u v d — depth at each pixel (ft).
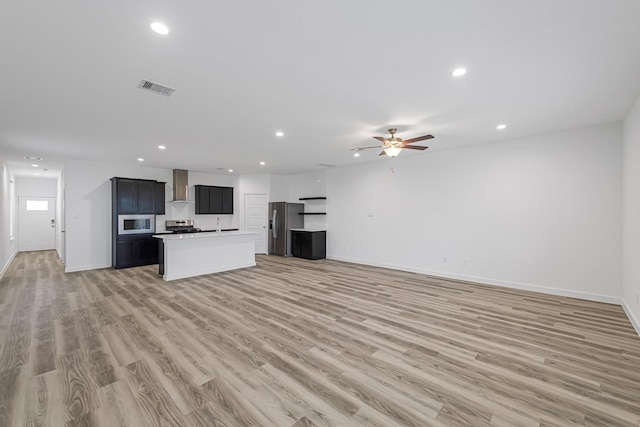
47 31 6.27
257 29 6.32
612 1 5.48
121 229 21.57
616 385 7.20
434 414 6.17
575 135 14.10
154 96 9.83
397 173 21.34
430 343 9.46
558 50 7.18
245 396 6.76
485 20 6.05
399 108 11.05
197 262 19.56
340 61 7.71
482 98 10.14
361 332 10.32
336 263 24.06
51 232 34.22
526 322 11.23
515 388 7.08
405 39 6.73
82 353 8.72
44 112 11.18
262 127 13.39
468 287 16.34
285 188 30.86
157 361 8.29
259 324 11.02
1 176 20.15
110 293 15.15
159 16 5.84
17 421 5.91
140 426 5.80
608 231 13.41
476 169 17.38
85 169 21.49
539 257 15.28
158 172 25.18
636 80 8.81
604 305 13.17
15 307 12.91
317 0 5.43
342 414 6.17
